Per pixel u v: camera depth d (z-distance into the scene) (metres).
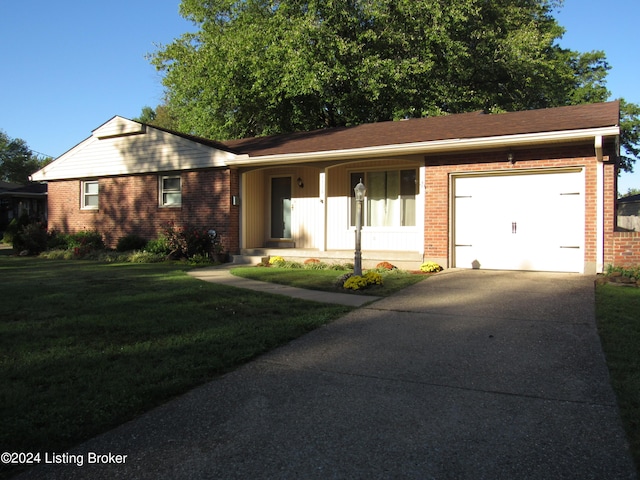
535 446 3.11
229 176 13.97
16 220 21.47
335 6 19.59
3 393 3.87
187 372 4.42
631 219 21.00
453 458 2.98
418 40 19.97
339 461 2.96
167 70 25.81
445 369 4.55
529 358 4.79
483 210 11.09
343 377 4.39
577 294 7.70
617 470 2.81
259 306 7.23
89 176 16.81
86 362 4.64
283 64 19.14
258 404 3.82
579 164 9.91
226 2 24.38
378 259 12.00
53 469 2.92
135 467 2.94
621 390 3.92
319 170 13.31
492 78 23.06
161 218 15.33
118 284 9.33
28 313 6.73
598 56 31.09
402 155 11.66
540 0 26.59
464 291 8.29
